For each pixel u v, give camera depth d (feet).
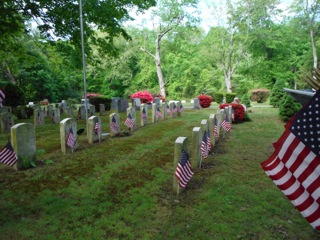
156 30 98.68
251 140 30.42
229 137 32.17
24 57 55.16
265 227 12.73
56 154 24.47
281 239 11.85
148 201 15.20
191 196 15.93
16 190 16.42
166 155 24.39
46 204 14.71
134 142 29.32
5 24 40.04
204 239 11.77
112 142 29.30
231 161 22.57
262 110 61.93
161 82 99.91
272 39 105.60
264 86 114.62
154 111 44.21
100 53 53.31
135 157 23.66
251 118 48.42
